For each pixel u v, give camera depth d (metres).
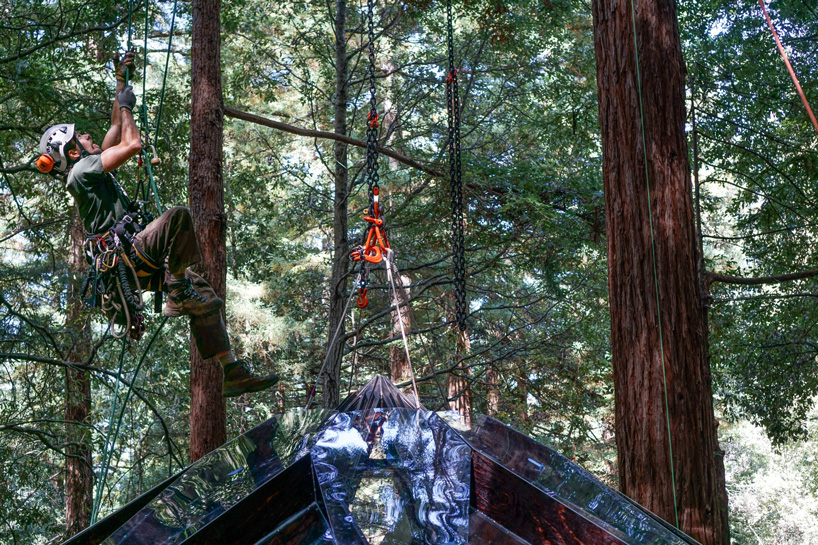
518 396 14.85
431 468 3.45
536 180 12.24
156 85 16.61
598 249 12.85
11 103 12.30
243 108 16.88
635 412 6.40
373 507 3.20
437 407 15.16
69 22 11.58
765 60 12.38
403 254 14.24
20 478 11.09
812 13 11.88
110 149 4.38
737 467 28.06
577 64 13.68
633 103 6.69
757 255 13.23
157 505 3.23
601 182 12.38
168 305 4.63
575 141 12.82
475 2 12.56
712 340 13.38
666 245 6.50
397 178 16.28
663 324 6.40
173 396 14.07
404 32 14.33
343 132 13.00
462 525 3.11
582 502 3.52
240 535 3.22
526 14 13.20
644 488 6.28
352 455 3.55
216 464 3.60
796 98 12.16
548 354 14.50
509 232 12.37
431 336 14.89
